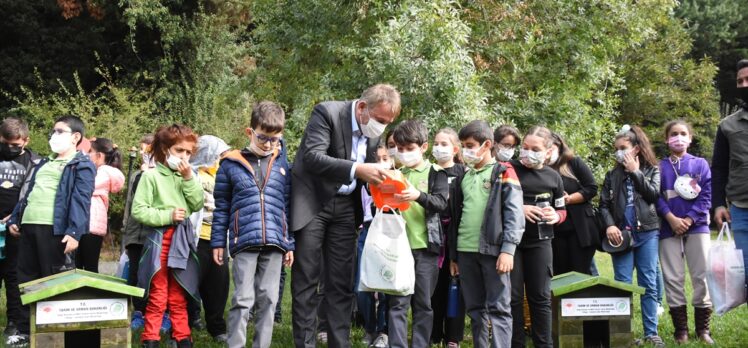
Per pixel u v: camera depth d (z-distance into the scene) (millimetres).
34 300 3891
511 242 4305
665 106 19469
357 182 4324
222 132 15422
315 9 11516
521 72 10797
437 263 4605
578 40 10938
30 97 15852
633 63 18953
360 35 10852
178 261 4609
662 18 13023
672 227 5461
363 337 5641
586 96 11359
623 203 5406
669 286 5543
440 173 4582
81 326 4031
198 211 4965
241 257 4262
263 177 4379
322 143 4168
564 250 5500
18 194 5762
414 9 8867
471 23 10570
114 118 14461
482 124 4570
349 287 4309
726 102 24516
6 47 19172
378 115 4098
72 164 5152
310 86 11820
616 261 5480
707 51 23688
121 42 19359
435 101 8875
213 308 5445
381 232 4230
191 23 18297
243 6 18781
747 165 4668
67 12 18219
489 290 4410
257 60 19172
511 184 4414
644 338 5355
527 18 10688
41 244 5055
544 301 4578
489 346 4773
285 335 5629
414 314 4555
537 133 4758
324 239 4312
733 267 4680
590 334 5035
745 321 6211
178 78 18844
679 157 5660
